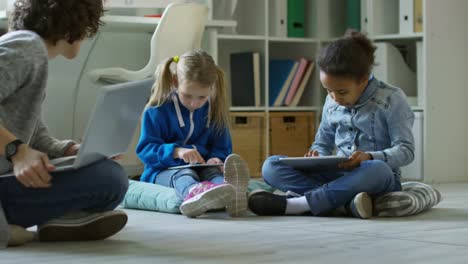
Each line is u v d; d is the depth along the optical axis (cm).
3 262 149
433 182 398
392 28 430
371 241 176
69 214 175
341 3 466
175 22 367
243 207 236
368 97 250
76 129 436
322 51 245
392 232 193
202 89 267
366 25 428
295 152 452
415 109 401
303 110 456
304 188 245
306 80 458
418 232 193
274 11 447
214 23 392
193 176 254
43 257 155
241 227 206
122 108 166
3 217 164
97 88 439
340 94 244
